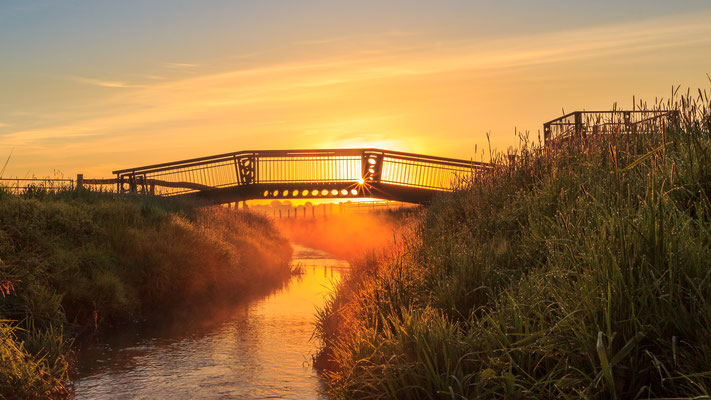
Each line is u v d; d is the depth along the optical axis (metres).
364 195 26.73
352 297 7.93
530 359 3.88
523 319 4.36
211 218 20.38
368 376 4.58
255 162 26.89
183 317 10.54
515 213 7.78
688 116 6.44
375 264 8.56
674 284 3.58
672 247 3.83
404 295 6.49
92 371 6.98
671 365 3.26
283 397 5.94
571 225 5.38
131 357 7.66
